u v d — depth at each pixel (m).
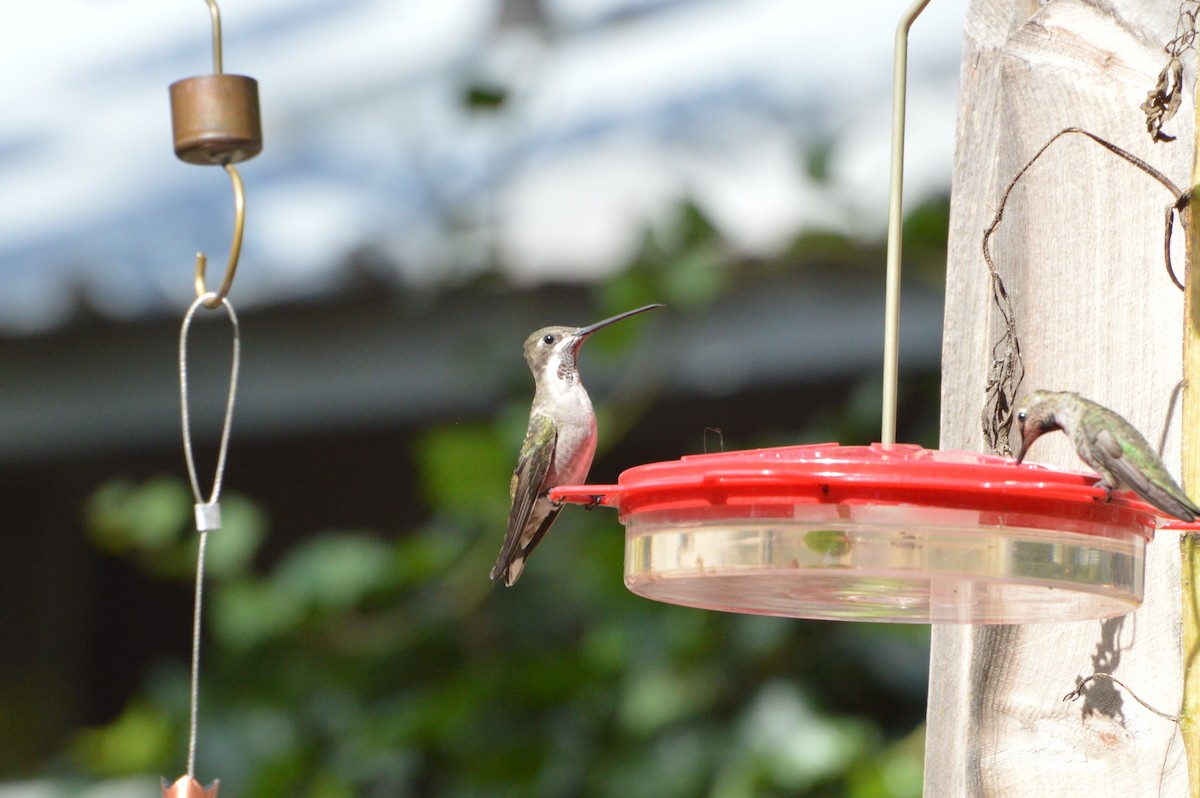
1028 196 5.51
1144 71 5.37
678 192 12.17
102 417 13.88
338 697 12.05
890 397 4.93
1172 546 5.11
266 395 13.39
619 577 11.73
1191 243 4.75
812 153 11.31
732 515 4.73
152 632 16.66
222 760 12.02
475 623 12.23
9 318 13.61
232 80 5.66
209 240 13.62
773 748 10.74
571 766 11.35
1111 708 5.12
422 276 12.56
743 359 12.12
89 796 12.53
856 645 11.27
